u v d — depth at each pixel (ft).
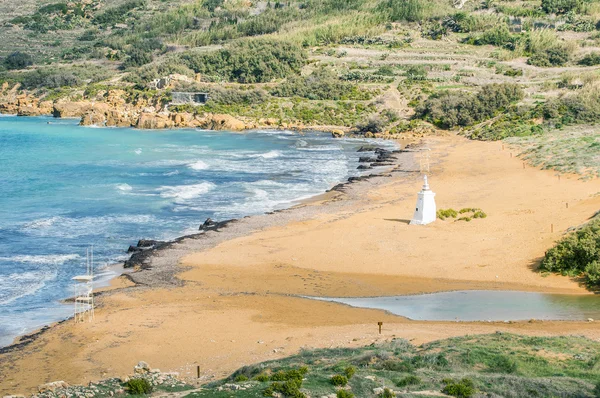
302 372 93.61
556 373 95.30
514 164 301.43
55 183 265.13
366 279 156.46
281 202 237.86
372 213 216.13
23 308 137.39
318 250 176.76
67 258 171.01
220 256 172.55
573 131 373.20
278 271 161.99
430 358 100.68
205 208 227.61
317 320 130.31
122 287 150.71
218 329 125.39
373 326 124.98
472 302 140.26
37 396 90.79
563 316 129.90
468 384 88.02
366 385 88.33
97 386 95.30
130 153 352.49
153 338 121.08
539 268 159.12
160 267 164.14
